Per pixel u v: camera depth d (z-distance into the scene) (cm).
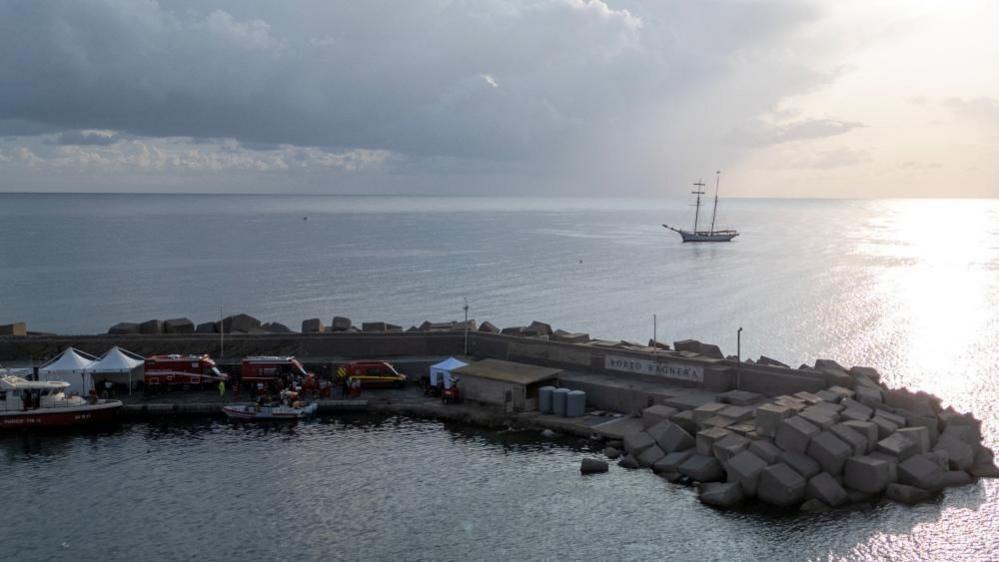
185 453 4831
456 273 18300
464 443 4988
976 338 10269
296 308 13338
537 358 6175
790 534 3734
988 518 3881
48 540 3706
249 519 3925
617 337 11031
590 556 3566
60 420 5256
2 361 6394
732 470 4109
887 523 3828
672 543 3666
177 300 14200
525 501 4116
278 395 5794
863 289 15388
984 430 5766
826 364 5478
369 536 3756
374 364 6062
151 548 3634
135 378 6022
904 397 4850
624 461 4569
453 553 3600
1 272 17950
